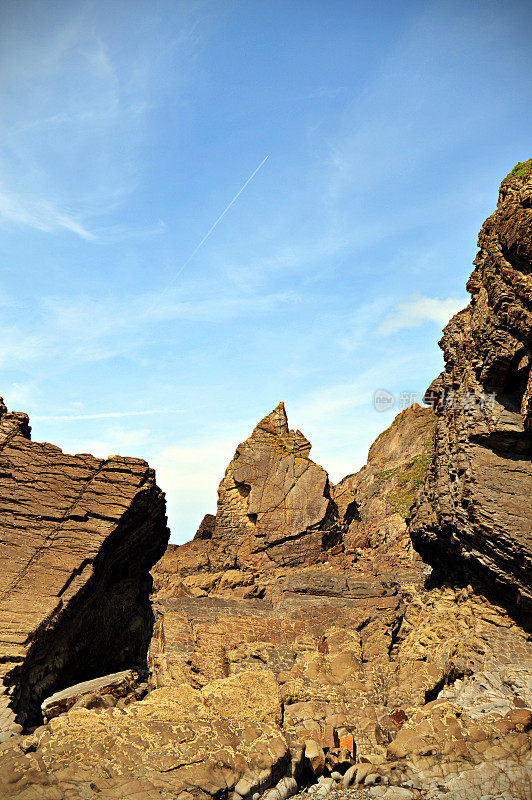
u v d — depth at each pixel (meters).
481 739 15.59
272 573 43.75
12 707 15.23
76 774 12.64
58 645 18.42
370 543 44.03
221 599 29.28
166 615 26.03
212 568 47.38
